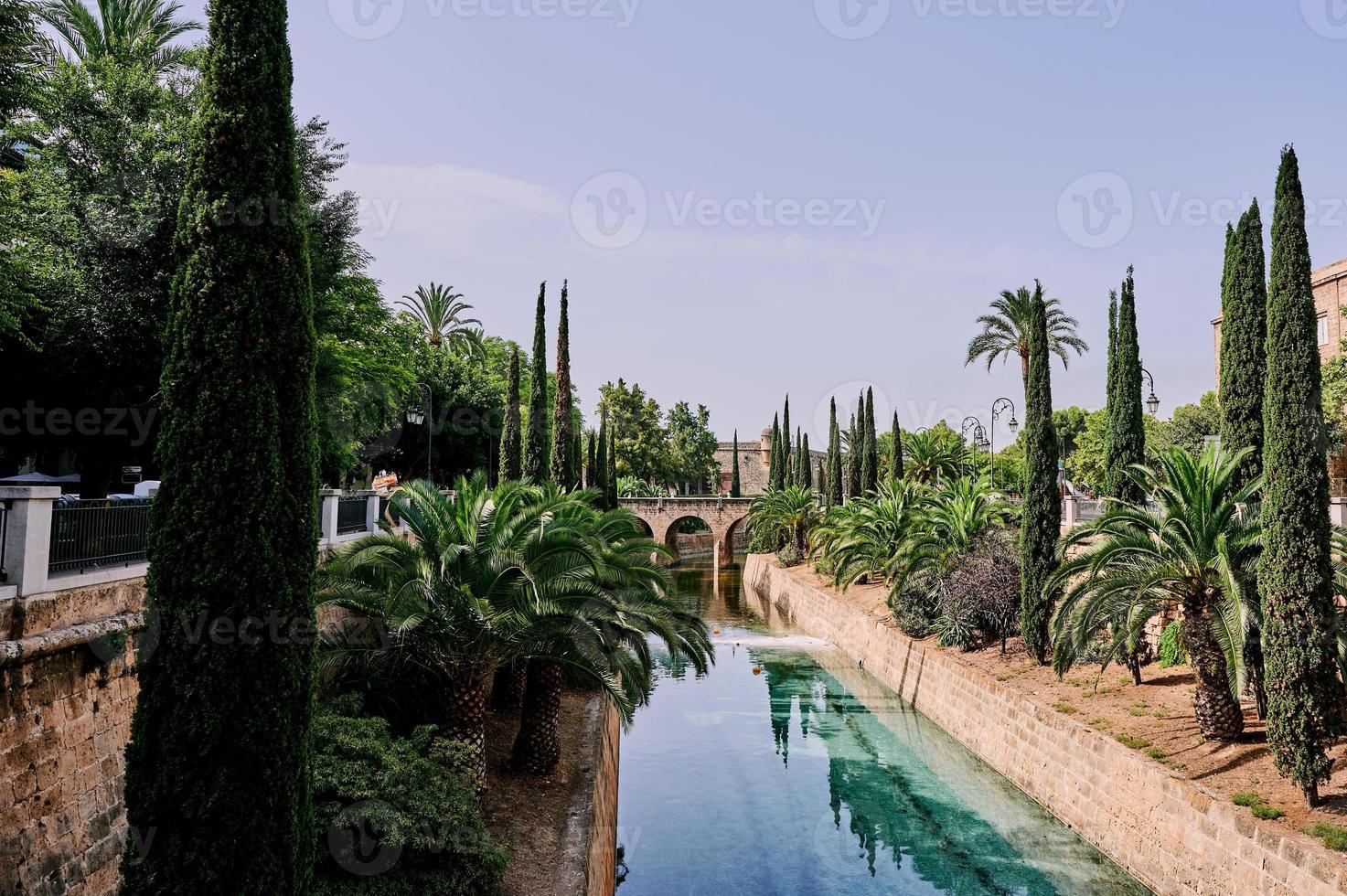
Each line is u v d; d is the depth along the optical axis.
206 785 6.63
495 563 11.81
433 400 41.75
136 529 9.41
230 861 6.59
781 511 54.44
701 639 16.25
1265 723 14.50
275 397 7.23
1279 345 12.38
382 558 11.96
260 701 6.83
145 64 19.95
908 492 35.84
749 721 26.62
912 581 27.66
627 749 24.12
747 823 18.44
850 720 26.33
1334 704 11.64
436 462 43.75
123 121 17.19
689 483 94.31
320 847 8.48
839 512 41.75
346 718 10.32
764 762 22.62
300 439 7.38
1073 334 41.78
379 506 19.72
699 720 27.03
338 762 9.15
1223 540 13.40
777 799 19.84
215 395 6.96
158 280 16.58
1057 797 16.66
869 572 37.25
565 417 28.06
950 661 23.50
